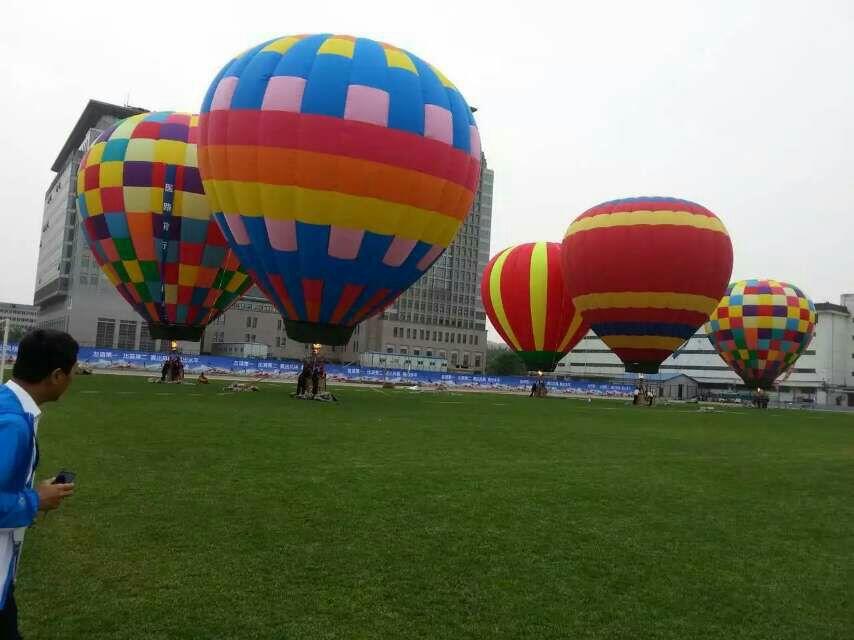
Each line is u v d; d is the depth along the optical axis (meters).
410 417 19.42
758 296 49.88
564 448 14.18
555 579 5.83
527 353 39.84
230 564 5.75
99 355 42.00
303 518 7.26
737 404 65.31
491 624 4.82
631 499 9.19
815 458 14.91
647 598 5.51
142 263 25.78
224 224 21.20
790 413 43.19
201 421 14.98
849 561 6.77
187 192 25.38
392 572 5.77
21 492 2.71
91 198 25.70
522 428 18.16
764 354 49.72
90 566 5.55
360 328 114.06
